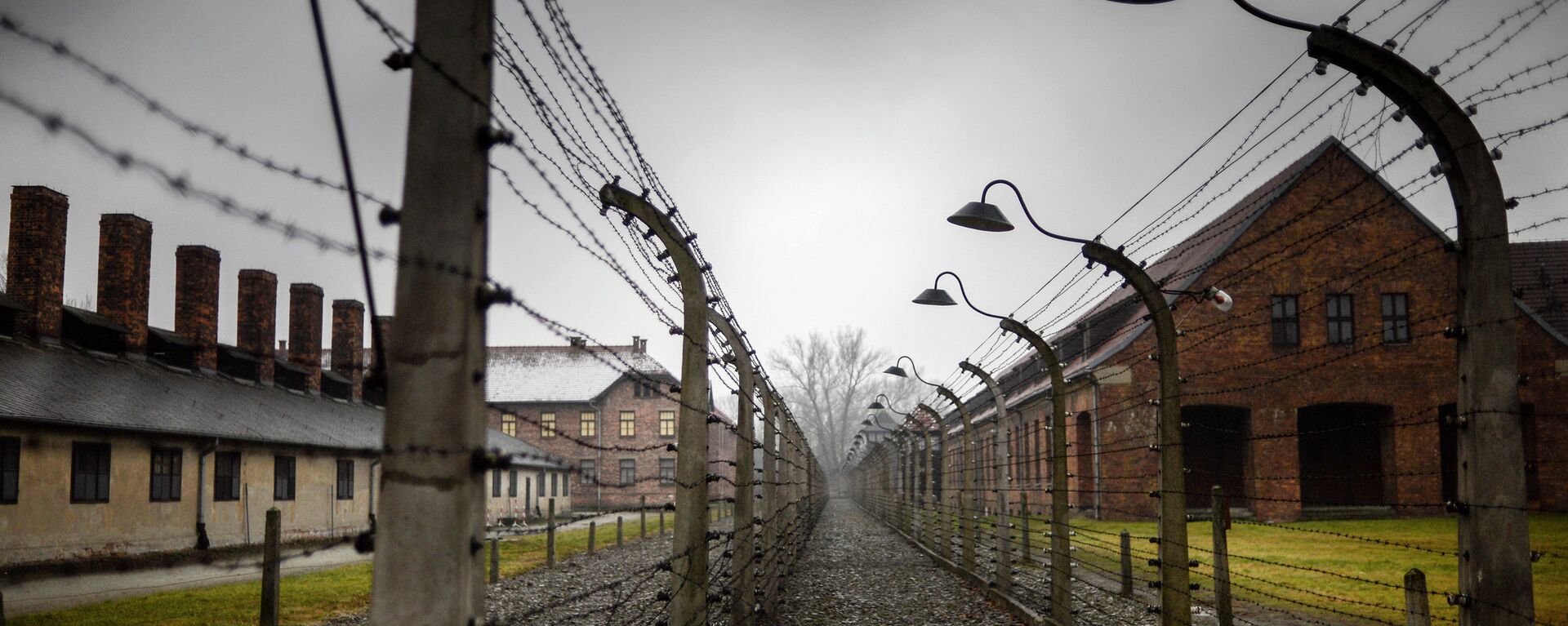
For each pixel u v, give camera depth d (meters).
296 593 14.86
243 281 31.64
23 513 18.00
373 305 2.39
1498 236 4.35
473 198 2.43
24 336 22.70
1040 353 9.89
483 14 2.51
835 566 18.47
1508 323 4.32
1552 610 10.96
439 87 2.45
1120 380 27.52
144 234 26.56
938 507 21.17
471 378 2.40
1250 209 28.36
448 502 2.33
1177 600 7.07
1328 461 30.66
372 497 32.22
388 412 2.37
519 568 18.94
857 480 65.75
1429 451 27.56
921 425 22.03
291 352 34.53
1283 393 27.67
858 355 87.44
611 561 20.47
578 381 58.34
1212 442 28.31
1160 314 7.35
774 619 11.05
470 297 2.41
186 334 28.64
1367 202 28.17
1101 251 7.44
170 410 22.95
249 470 25.23
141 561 20.09
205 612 12.88
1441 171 4.48
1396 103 4.54
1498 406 4.28
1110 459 27.17
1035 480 35.53
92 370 23.00
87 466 19.80
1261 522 26.02
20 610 13.02
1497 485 4.26
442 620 2.32
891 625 11.44
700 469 6.47
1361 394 27.70
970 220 10.09
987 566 17.02
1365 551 18.03
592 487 56.03
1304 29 4.62
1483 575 4.25
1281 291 27.97
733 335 8.35
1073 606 11.98
